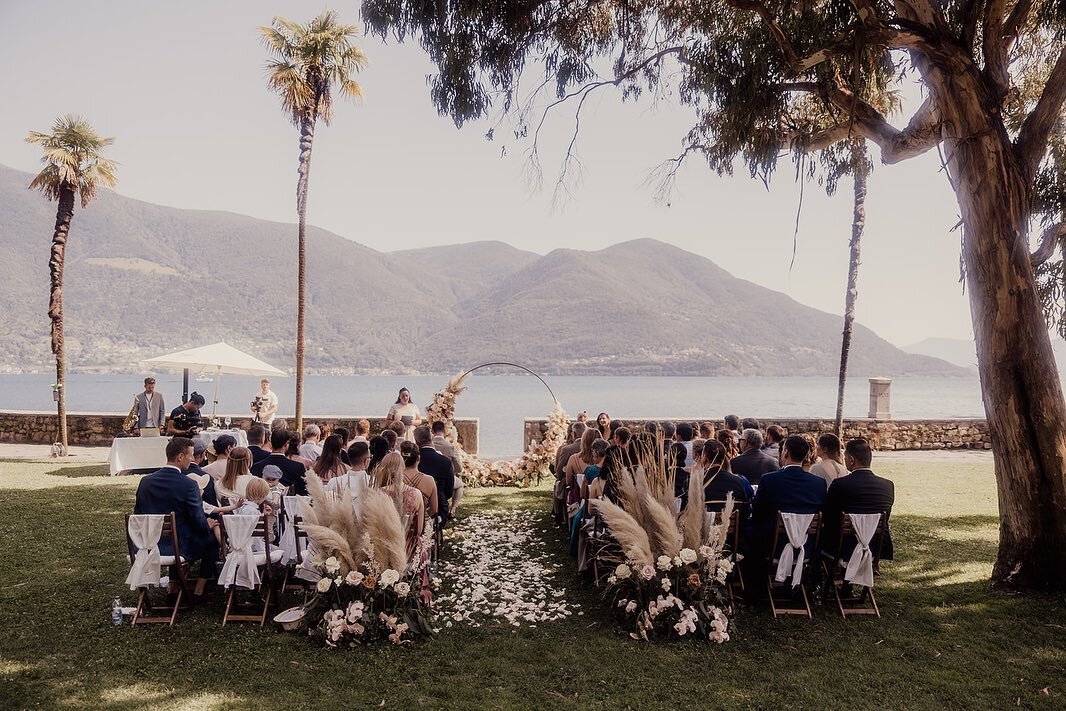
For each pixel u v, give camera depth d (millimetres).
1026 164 6176
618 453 6422
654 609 5219
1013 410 6168
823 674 4664
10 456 14891
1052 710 4203
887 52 7000
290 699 4215
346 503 5219
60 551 7305
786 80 7184
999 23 6355
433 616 5590
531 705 4203
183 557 5551
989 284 6180
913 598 6164
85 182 16219
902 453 16656
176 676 4492
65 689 4281
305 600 5445
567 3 7906
